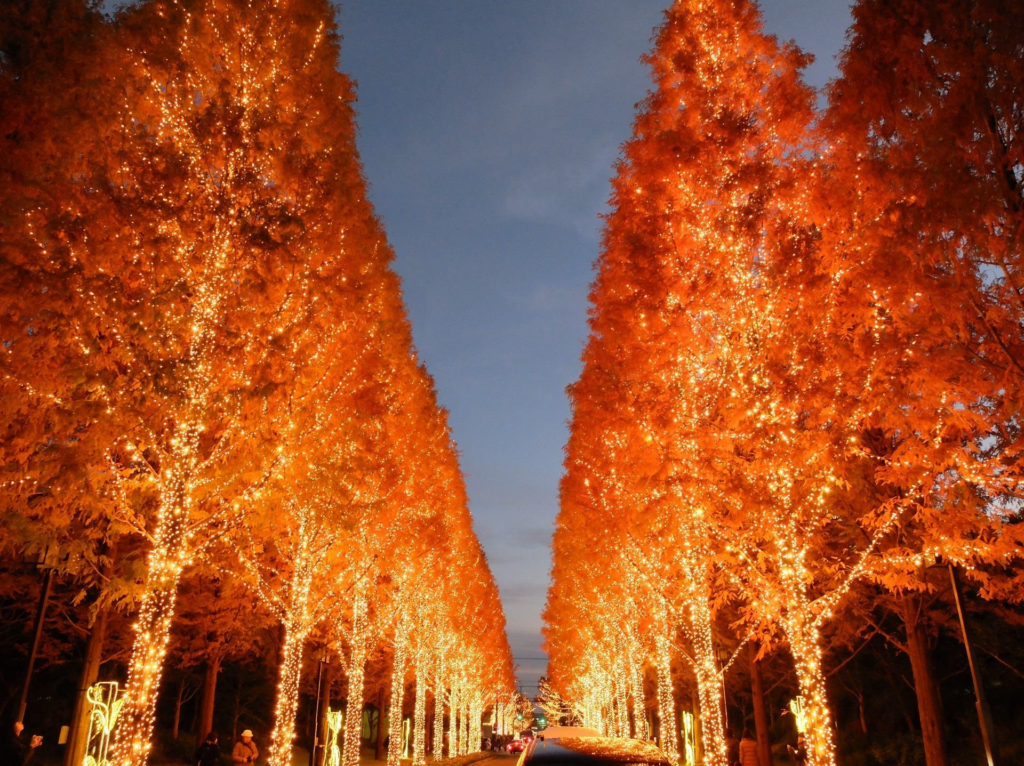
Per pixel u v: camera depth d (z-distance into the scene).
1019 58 7.41
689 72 12.02
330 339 12.68
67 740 14.14
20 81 10.16
